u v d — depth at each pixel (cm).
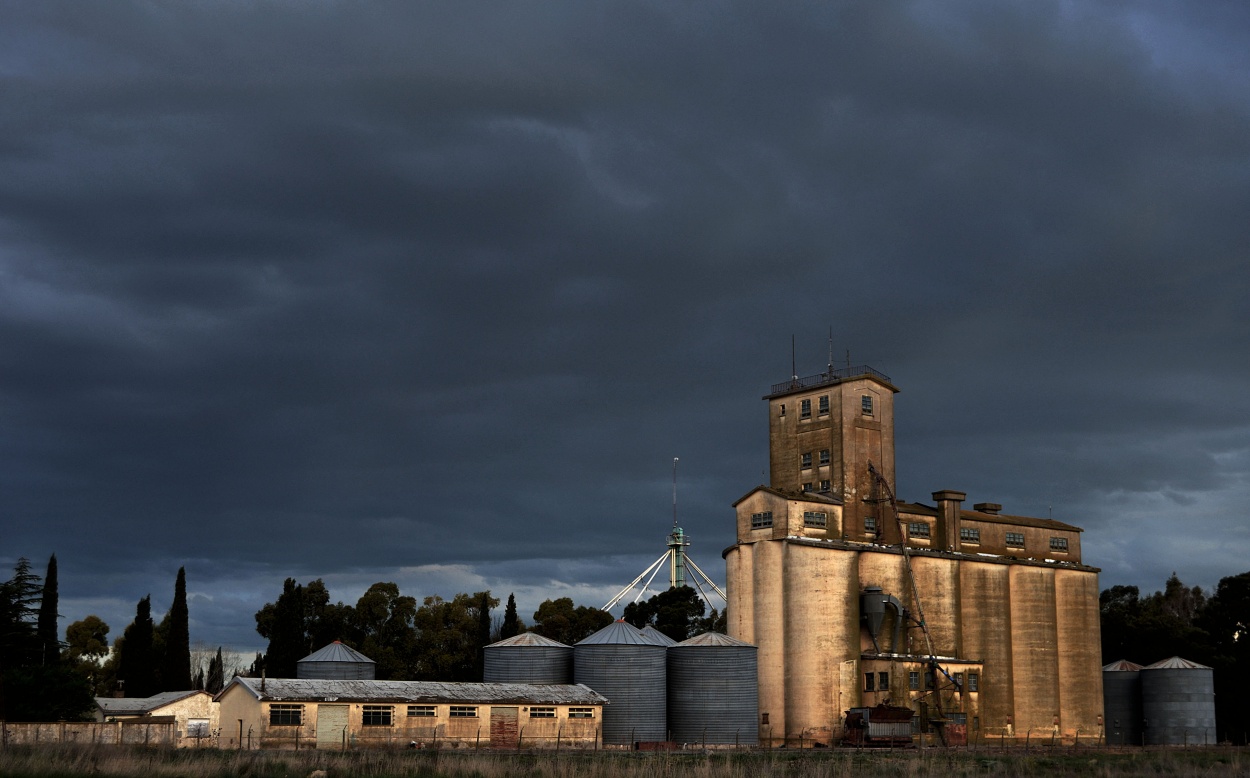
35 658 12200
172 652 13600
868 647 12675
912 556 13388
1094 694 14688
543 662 11719
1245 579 16862
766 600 12638
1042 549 14925
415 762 6488
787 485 14125
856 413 13788
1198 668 14338
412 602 15850
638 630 11725
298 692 9481
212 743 9625
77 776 5475
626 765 6500
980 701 13388
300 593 14612
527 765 6550
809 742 12006
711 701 11475
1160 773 7000
